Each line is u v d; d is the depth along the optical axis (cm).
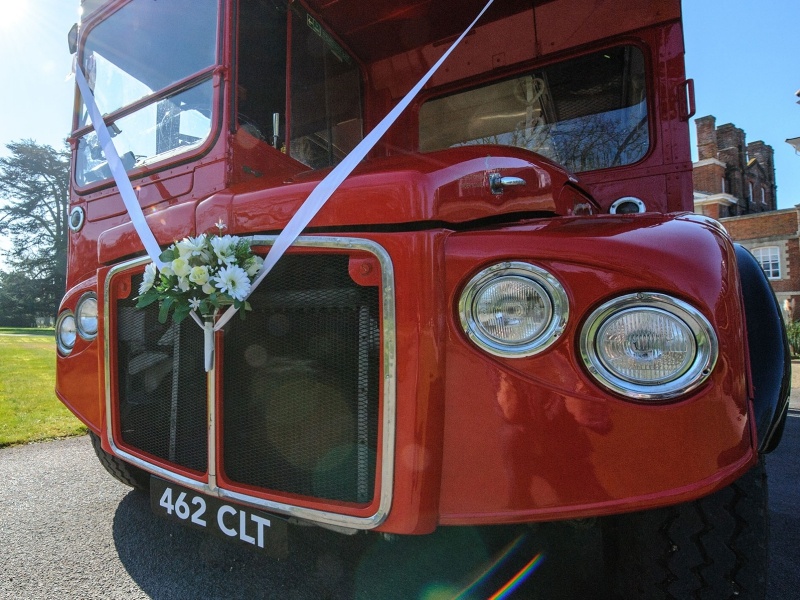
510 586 181
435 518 122
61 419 458
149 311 179
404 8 283
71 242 277
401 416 122
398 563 198
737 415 112
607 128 283
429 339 122
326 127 286
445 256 128
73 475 309
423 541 213
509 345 121
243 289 138
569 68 291
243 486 151
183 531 228
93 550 210
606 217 146
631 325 114
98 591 180
